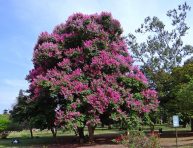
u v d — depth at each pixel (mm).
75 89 24094
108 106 24422
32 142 30625
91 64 24891
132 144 15000
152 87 33750
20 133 54156
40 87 25312
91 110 23812
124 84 25969
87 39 26188
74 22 25938
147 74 34562
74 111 23844
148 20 36844
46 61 26578
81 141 27453
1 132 44844
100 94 23906
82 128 26875
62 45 26625
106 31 27281
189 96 23469
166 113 32094
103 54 25266
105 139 29938
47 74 25031
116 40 27703
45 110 27031
